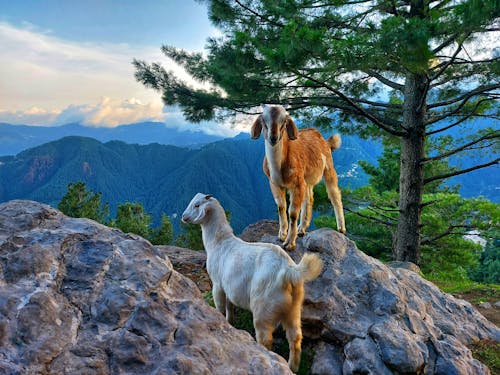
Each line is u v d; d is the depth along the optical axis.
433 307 2.05
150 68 3.76
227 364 1.04
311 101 3.32
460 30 2.23
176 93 3.76
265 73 3.16
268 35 3.42
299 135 2.37
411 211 3.54
